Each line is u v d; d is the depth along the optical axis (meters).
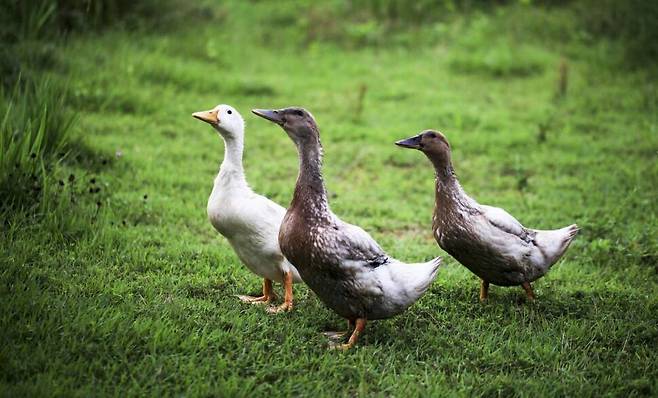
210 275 3.68
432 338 3.38
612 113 5.57
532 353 3.35
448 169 3.56
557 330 3.48
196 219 4.09
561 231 3.63
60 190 3.88
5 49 4.80
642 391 3.23
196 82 5.68
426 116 5.52
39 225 3.70
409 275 3.32
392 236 4.16
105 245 3.74
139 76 5.51
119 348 3.19
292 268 3.52
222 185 3.53
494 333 3.45
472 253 3.55
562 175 4.77
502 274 3.57
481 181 4.71
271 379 3.17
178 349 3.22
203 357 3.21
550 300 3.64
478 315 3.55
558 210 4.39
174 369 3.14
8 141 3.87
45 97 4.18
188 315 3.37
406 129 5.25
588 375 3.28
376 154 4.96
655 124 5.27
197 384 3.10
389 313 3.34
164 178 4.39
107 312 3.31
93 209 3.91
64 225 3.74
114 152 4.49
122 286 3.48
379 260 3.32
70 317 3.25
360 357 3.26
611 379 3.25
